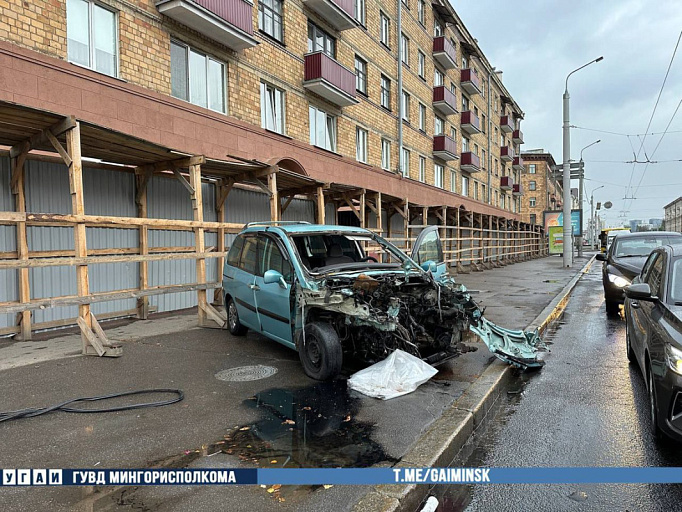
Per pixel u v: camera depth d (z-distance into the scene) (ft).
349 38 55.77
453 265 69.72
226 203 34.83
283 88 43.91
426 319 17.84
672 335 11.45
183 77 34.22
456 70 96.27
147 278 28.45
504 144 140.77
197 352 19.76
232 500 8.98
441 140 82.07
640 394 15.65
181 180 25.73
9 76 22.68
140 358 18.78
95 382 15.80
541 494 9.86
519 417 14.03
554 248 124.88
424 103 79.00
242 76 38.75
